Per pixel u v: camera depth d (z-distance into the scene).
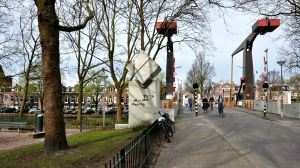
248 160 11.24
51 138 11.35
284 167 10.24
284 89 43.19
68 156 10.53
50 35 11.12
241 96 69.25
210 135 17.84
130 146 7.23
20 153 11.40
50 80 11.25
